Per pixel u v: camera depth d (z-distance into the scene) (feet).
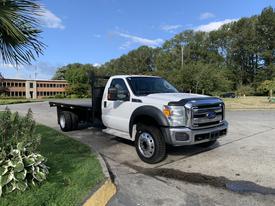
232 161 21.18
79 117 34.06
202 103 20.31
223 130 21.88
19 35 13.66
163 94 22.22
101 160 20.21
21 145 14.64
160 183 16.76
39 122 44.21
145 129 20.90
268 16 243.19
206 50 263.49
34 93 276.62
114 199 14.52
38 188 14.35
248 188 15.92
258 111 68.49
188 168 19.57
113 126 25.05
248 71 255.09
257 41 249.55
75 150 22.98
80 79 265.34
